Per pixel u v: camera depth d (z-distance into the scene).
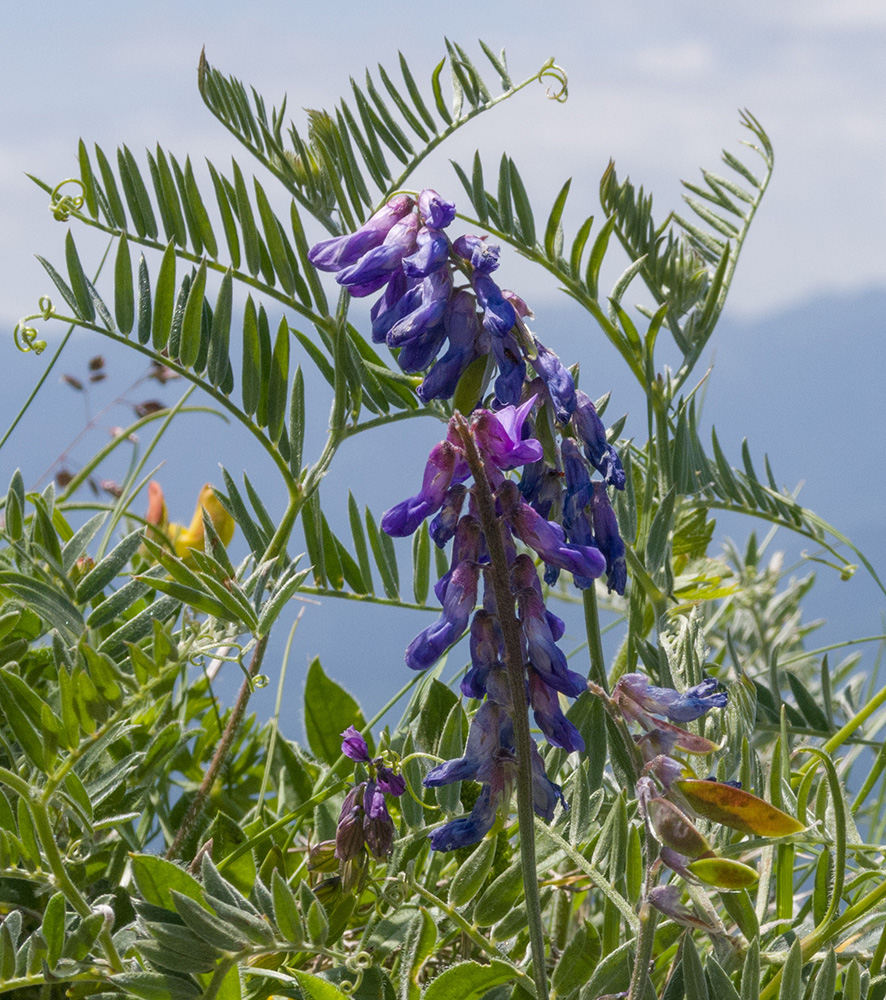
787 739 1.79
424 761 1.87
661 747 1.26
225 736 2.07
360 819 1.60
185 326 2.07
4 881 1.74
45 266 1.98
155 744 1.91
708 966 1.35
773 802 1.64
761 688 2.52
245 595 1.84
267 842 2.06
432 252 1.31
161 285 2.05
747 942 1.49
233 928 1.35
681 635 1.96
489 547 1.21
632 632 2.23
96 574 1.93
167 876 1.46
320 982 1.37
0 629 1.78
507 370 1.35
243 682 2.05
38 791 1.39
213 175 2.20
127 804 1.88
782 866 1.66
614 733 1.71
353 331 2.49
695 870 1.09
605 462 1.44
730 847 1.60
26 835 1.41
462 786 1.89
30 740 1.38
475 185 2.40
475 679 1.29
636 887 1.47
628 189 2.67
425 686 2.31
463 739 1.90
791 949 1.33
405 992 1.62
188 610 1.90
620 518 2.22
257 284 2.25
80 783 1.45
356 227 2.47
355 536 2.42
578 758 1.73
